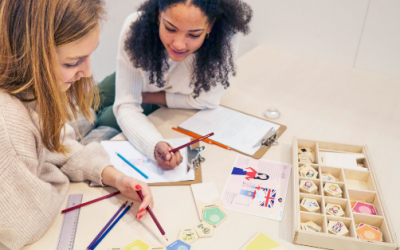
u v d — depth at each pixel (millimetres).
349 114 1370
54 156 982
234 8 1119
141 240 831
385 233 833
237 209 929
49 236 847
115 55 2396
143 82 1335
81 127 1385
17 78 688
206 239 844
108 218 898
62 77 717
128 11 2145
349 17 1639
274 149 1163
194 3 959
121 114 1242
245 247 815
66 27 644
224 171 1063
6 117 712
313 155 1101
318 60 1814
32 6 610
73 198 958
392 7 1516
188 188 1002
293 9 1767
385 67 1677
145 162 1106
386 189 1011
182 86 1332
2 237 797
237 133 1239
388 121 1329
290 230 872
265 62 1792
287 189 996
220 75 1271
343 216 884
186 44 1055
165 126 1282
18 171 750
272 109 1362
